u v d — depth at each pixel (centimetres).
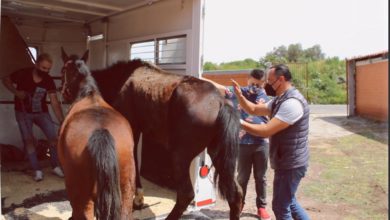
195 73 409
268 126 297
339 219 457
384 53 1289
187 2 421
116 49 571
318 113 1731
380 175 677
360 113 1512
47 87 491
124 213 240
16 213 380
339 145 975
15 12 577
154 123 362
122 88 390
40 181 482
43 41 666
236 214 332
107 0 495
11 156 579
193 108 322
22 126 482
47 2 527
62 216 380
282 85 313
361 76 1483
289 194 307
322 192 579
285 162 301
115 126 248
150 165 507
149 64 397
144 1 482
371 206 510
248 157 406
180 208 335
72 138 238
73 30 675
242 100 341
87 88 296
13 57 514
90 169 227
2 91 602
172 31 443
